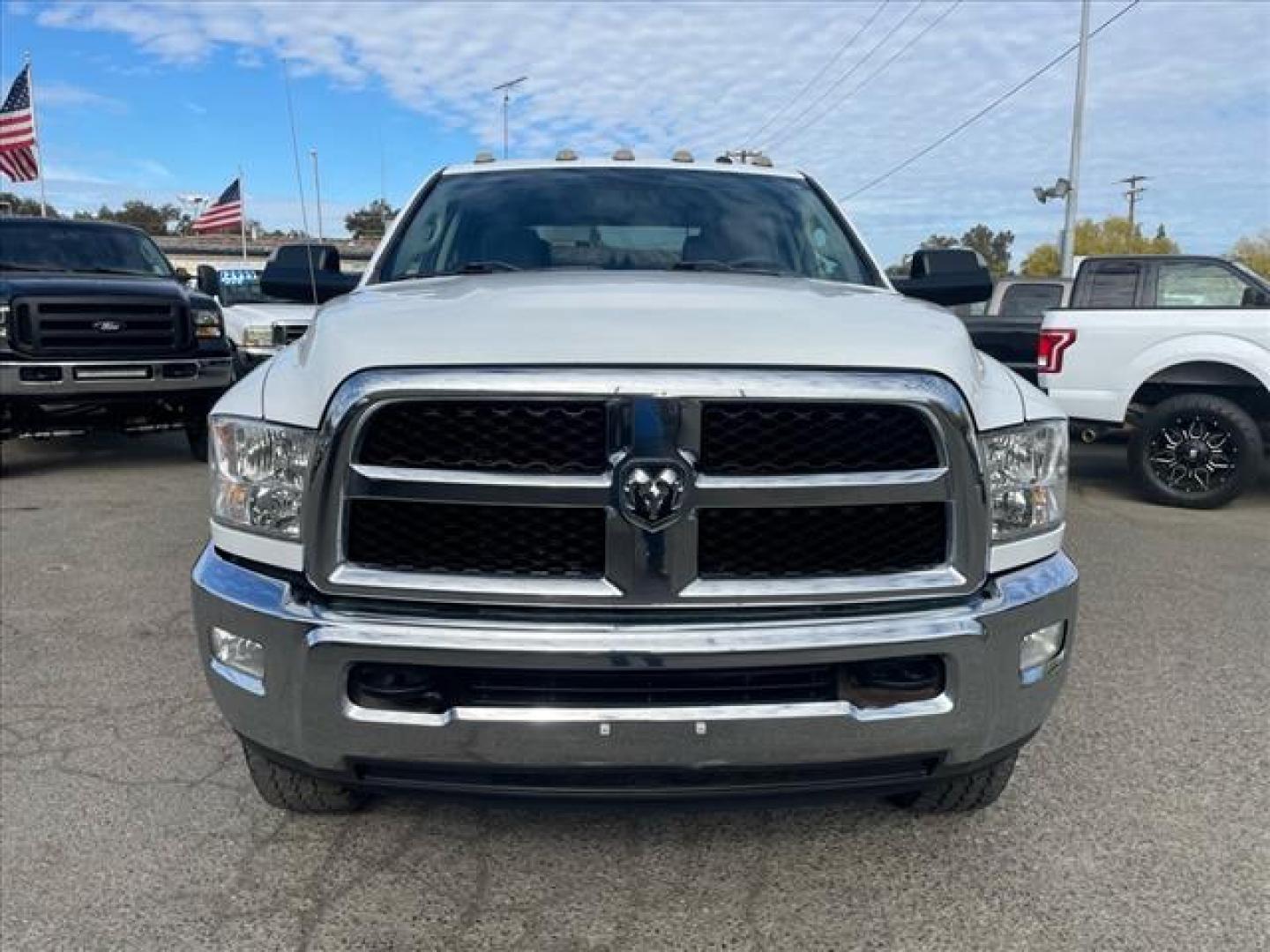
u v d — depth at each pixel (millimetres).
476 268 3387
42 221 9016
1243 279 7551
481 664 2062
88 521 6645
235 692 2275
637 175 3891
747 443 2086
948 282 3717
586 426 2066
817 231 3709
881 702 2164
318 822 2854
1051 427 2355
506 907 2479
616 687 2102
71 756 3258
